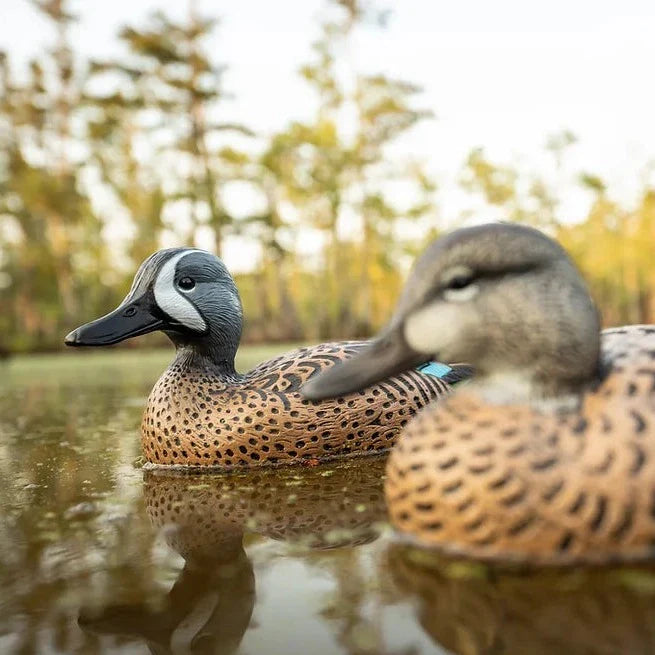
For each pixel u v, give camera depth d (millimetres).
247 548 257
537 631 177
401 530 243
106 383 1196
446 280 231
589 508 205
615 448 205
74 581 229
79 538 280
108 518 311
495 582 204
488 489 213
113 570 238
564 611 185
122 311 426
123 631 190
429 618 187
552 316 221
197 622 194
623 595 192
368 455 419
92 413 747
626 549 209
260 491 348
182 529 288
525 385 226
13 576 236
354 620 189
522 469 210
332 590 209
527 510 209
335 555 241
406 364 241
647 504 202
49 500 351
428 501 225
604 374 230
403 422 424
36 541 278
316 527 279
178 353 441
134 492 362
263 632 185
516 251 226
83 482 394
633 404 213
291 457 405
